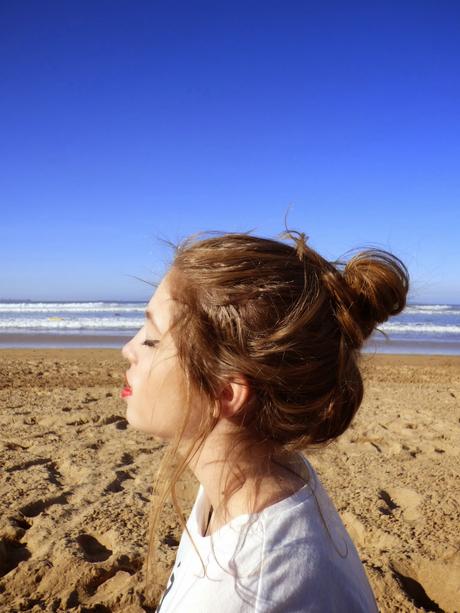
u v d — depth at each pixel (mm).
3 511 3723
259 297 801
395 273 878
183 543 900
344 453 5281
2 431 5945
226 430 821
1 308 47469
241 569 699
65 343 20031
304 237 895
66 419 6477
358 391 886
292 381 793
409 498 4156
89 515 3689
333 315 845
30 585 2844
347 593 735
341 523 897
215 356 801
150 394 859
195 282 834
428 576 2984
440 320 37500
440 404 7949
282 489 801
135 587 2764
